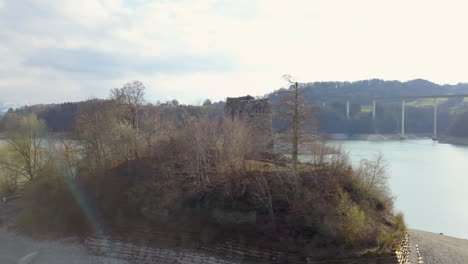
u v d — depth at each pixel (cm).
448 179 7819
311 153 3931
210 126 4562
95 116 4769
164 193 3803
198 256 3194
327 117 17100
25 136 5272
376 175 4169
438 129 17838
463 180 7725
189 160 3953
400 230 3384
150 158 4566
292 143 3784
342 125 17100
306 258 2888
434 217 5394
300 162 4325
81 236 3856
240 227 3291
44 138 5600
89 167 4725
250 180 3609
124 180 4294
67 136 5181
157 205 3725
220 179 3719
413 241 4059
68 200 4353
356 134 16700
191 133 4328
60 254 3591
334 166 3784
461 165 9550
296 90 3772
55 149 5106
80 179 4622
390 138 16388
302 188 3400
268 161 4322
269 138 4500
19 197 5191
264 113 5072
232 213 3384
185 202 3634
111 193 4159
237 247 3138
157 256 3338
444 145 14475
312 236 3008
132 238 3562
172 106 9206
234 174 3750
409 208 5831
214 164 4075
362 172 4184
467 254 3784
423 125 18138
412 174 8375
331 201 3238
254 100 5384
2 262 3488
